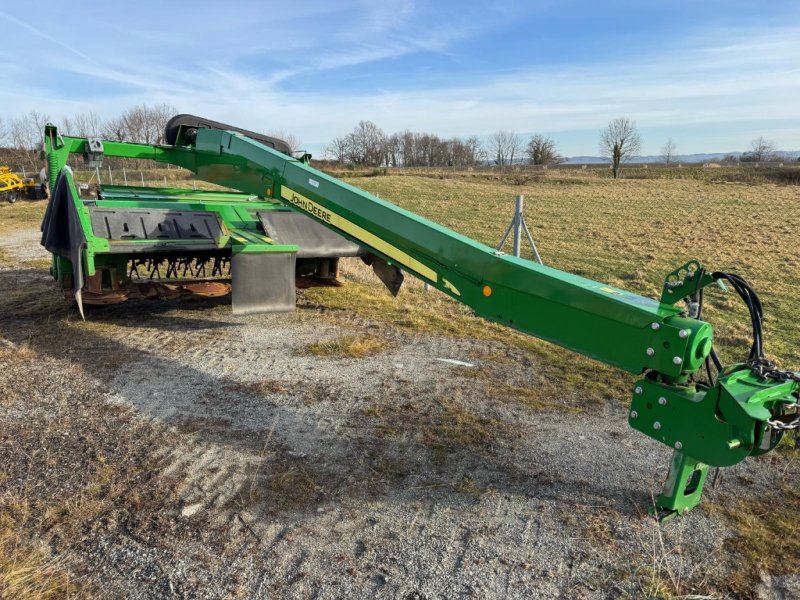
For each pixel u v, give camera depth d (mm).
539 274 3049
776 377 2664
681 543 2928
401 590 2594
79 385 4793
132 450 3756
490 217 24094
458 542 2928
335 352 5812
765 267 12867
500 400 4734
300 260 8070
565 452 3869
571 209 26922
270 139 6953
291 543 2898
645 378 2844
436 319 7188
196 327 6566
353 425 4207
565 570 2734
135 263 6852
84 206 5582
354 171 48500
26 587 2533
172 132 6586
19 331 6176
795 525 3102
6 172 24859
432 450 3863
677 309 2758
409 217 3633
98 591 2551
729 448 2533
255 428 4121
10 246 12773
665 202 29266
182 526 3006
